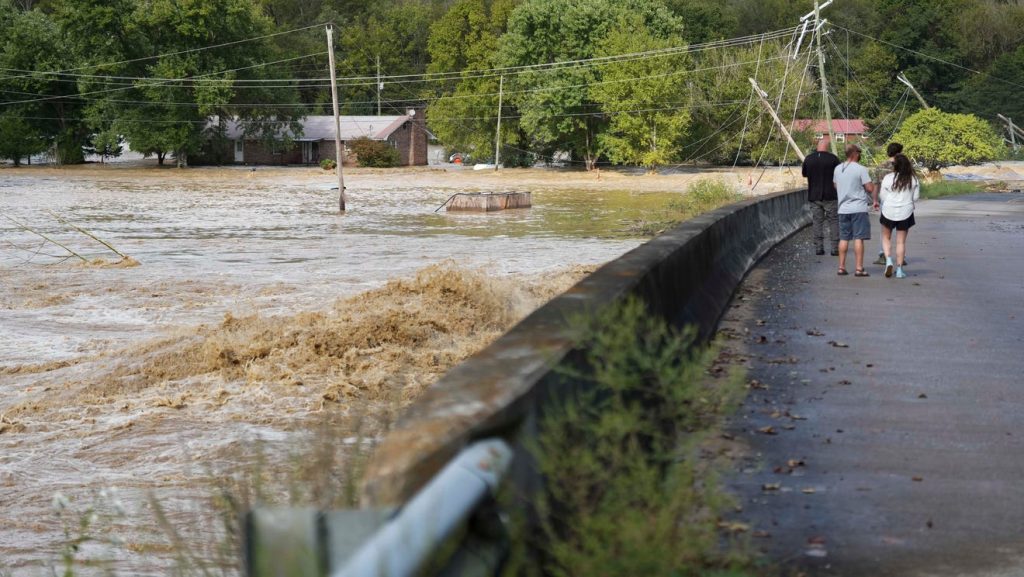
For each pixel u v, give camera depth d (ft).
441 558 8.93
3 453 35.04
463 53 388.37
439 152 482.69
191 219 158.10
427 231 137.28
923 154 222.48
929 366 31.89
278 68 375.25
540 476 12.51
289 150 375.66
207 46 345.31
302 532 8.82
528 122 344.28
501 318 57.62
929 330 38.09
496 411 11.18
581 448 13.61
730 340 35.76
